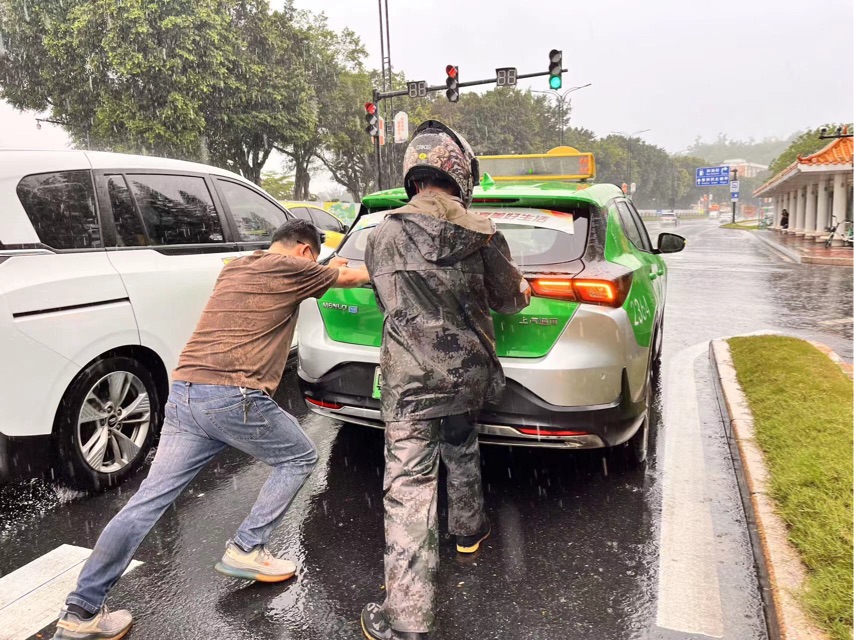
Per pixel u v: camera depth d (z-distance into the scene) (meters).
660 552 3.00
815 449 3.61
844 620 2.25
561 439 3.09
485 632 2.43
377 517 3.36
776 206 51.31
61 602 2.67
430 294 2.32
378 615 2.39
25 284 3.19
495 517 3.34
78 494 3.64
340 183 43.22
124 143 25.98
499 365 2.59
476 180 2.57
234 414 2.49
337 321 3.48
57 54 24.19
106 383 3.67
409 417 2.34
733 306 10.26
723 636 2.41
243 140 30.94
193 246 4.37
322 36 35.47
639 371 3.43
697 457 4.10
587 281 3.03
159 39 24.59
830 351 6.23
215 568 2.78
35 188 3.43
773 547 2.75
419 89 18.14
